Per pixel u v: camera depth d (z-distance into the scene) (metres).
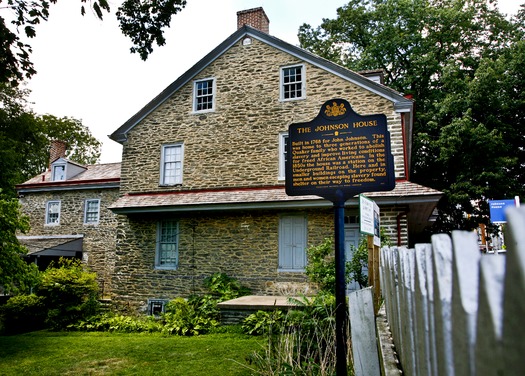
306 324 5.90
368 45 24.48
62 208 21.19
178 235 14.47
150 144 15.77
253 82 14.70
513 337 0.69
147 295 14.48
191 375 6.17
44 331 11.99
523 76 18.28
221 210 13.67
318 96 13.77
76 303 12.85
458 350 1.02
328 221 12.77
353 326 3.74
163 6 8.18
